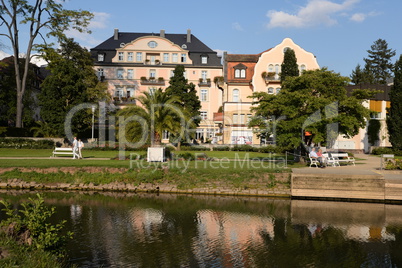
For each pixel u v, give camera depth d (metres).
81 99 41.66
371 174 19.17
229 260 10.52
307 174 19.48
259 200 19.23
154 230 13.34
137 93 61.56
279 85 51.06
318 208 17.44
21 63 52.59
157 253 10.92
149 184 21.67
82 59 52.75
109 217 15.13
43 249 8.38
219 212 16.39
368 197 18.70
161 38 62.59
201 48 65.44
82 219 14.72
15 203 17.61
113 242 11.84
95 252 10.88
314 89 25.42
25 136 41.41
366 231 13.72
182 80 53.06
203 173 21.64
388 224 14.66
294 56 46.03
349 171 20.67
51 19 39.84
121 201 18.61
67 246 11.36
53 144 39.34
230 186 20.86
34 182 22.03
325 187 19.23
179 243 11.91
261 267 10.09
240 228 13.88
